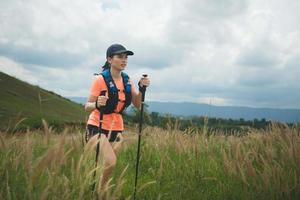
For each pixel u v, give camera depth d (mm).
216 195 5539
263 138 7676
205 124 7953
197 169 6332
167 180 6191
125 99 5918
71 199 3881
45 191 3611
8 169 4277
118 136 5926
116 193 4160
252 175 5242
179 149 6781
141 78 6137
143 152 7602
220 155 7324
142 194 5641
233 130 8086
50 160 3836
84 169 4379
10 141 4766
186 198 5520
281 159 6094
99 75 5887
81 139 5539
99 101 5445
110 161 5023
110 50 5859
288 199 5051
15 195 3713
